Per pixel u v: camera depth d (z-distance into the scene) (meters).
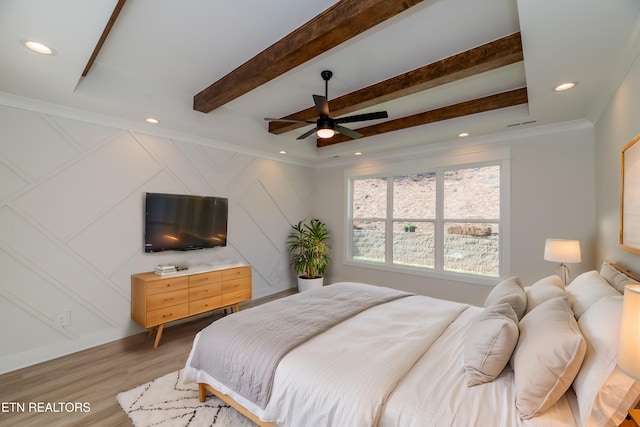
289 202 5.45
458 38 2.23
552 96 2.60
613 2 1.41
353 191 5.57
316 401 1.40
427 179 4.64
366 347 1.72
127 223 3.39
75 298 3.03
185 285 3.43
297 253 5.57
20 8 1.53
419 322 2.13
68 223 2.98
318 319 2.14
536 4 1.45
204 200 4.06
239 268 4.01
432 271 4.49
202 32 2.19
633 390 1.04
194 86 3.19
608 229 2.69
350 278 5.47
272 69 2.44
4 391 2.33
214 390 2.03
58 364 2.75
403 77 2.78
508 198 3.84
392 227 5.02
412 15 1.96
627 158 2.00
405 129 4.23
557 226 3.50
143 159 3.51
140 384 2.42
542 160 3.61
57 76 2.30
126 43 2.35
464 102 3.46
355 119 2.82
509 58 2.22
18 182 2.71
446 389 1.37
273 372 1.62
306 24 2.05
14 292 2.69
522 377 1.25
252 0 1.84
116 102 2.84
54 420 2.00
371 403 1.28
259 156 4.90
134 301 3.34
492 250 4.03
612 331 1.18
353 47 2.35
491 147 3.96
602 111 2.83
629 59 1.87
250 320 2.14
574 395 1.31
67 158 2.97
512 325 1.46
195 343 2.15
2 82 2.40
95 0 1.48
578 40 1.73
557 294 1.91
